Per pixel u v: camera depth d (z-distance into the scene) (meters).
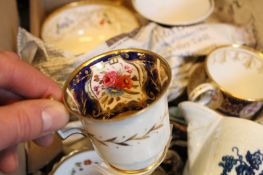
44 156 0.43
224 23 0.50
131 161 0.27
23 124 0.27
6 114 0.26
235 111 0.40
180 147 0.41
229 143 0.32
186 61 0.46
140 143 0.26
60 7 0.58
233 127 0.33
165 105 0.27
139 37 0.45
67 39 0.54
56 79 0.42
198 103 0.38
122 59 0.28
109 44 0.42
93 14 0.57
